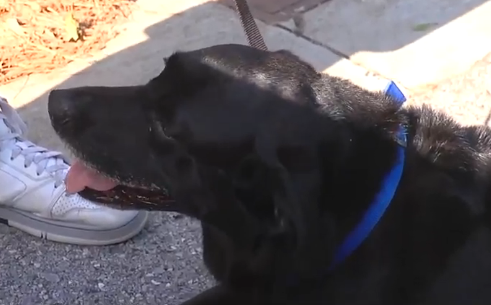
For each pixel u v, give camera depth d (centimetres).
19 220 116
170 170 94
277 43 149
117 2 157
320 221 87
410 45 149
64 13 152
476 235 90
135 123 94
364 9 158
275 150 87
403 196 90
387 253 89
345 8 159
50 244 116
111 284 111
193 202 94
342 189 88
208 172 91
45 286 110
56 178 114
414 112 95
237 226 91
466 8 159
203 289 110
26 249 115
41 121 131
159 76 94
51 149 126
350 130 89
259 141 88
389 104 93
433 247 90
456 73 142
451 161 92
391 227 90
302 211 85
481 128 98
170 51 146
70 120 96
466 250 90
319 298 90
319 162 88
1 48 144
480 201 91
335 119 89
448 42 150
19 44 145
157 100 93
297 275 89
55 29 148
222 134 89
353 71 142
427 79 141
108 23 152
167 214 120
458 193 91
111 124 95
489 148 95
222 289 98
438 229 90
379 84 139
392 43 149
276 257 89
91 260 113
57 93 98
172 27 152
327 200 88
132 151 95
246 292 94
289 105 89
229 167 89
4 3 152
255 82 90
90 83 138
